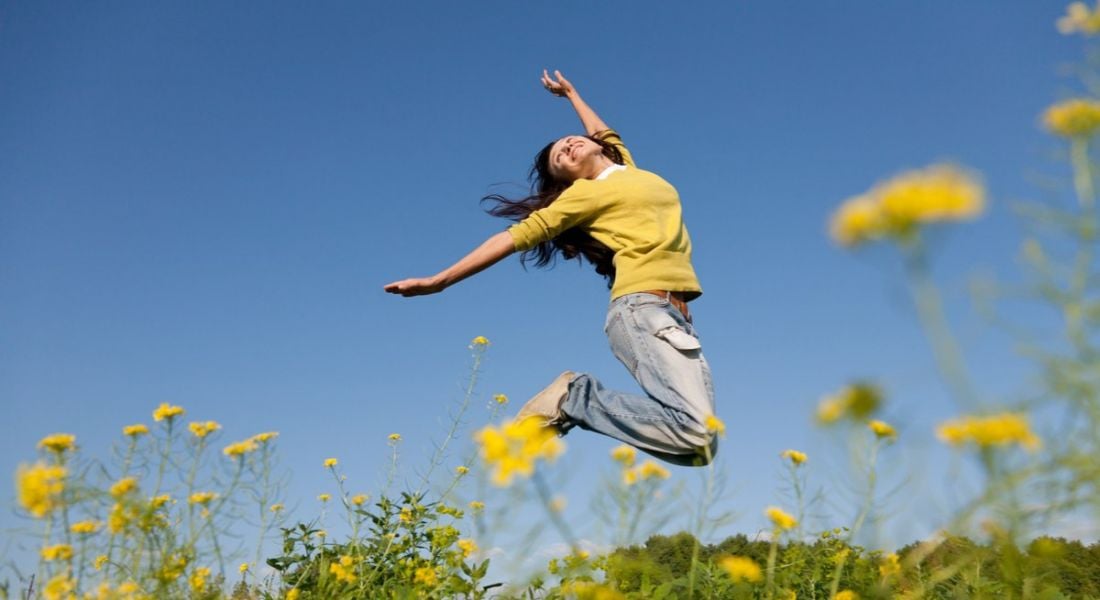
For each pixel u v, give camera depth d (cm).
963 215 74
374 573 244
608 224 286
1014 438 90
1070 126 109
